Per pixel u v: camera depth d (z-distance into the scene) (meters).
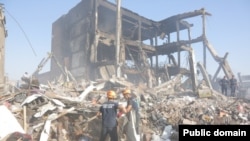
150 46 26.67
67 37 25.45
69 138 6.52
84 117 7.22
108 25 25.67
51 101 7.66
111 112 5.80
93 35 21.98
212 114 10.05
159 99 12.98
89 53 21.98
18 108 7.13
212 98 15.43
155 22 28.41
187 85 24.41
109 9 23.75
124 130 6.72
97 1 22.50
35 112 7.04
